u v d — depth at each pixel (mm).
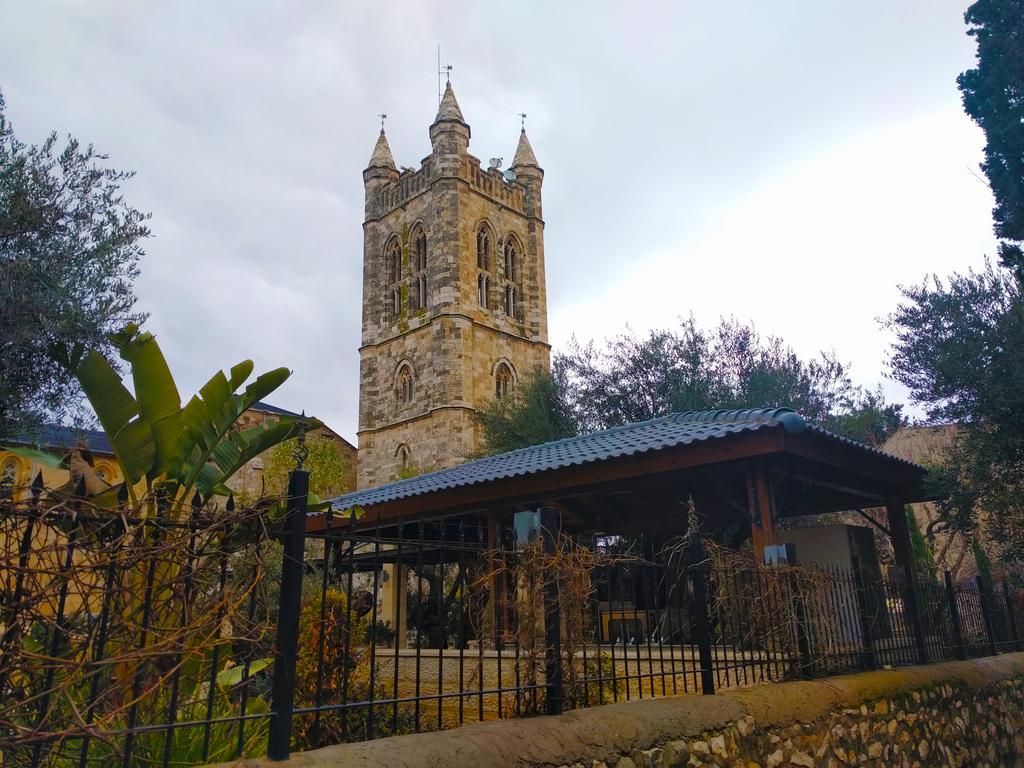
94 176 8383
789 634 7125
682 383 28328
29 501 2904
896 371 13414
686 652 9023
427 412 43625
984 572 16062
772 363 28594
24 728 2818
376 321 49031
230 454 7805
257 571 3652
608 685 7367
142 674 3418
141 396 6527
